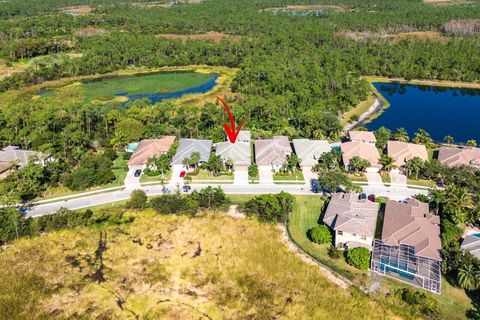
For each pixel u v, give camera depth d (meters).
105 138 132.75
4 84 182.00
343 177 100.00
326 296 72.25
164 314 69.00
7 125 133.25
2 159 114.25
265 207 93.88
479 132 143.88
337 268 78.75
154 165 113.19
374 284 74.81
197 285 75.12
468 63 197.12
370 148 118.69
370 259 79.00
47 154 116.25
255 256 81.75
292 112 146.00
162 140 125.69
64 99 172.00
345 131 142.62
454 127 148.25
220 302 71.50
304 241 86.81
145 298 72.31
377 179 109.69
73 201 101.00
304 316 68.50
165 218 93.69
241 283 75.50
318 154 116.44
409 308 69.38
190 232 89.00
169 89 189.12
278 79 171.50
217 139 129.75
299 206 98.44
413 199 94.50
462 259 73.62
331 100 159.62
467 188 98.50
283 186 106.69
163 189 105.50
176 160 113.81
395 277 76.06
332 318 68.06
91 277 76.81
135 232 89.12
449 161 113.50
